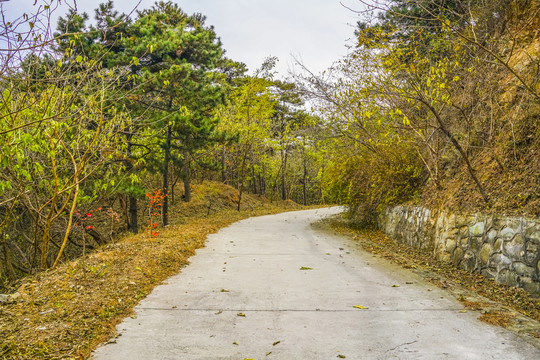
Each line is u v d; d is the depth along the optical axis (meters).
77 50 15.35
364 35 10.30
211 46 20.75
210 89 19.30
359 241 13.30
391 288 7.09
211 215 27.61
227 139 20.47
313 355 4.29
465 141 10.67
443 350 4.38
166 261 9.07
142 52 16.55
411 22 10.66
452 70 10.11
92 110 9.85
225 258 9.97
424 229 11.24
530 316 5.65
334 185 17.72
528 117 8.62
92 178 13.24
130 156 15.98
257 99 31.22
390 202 14.46
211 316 5.55
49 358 4.08
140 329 5.02
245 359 4.19
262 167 43.19
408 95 9.41
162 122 17.58
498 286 7.09
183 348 4.46
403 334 4.87
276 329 5.07
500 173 8.60
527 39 10.44
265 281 7.59
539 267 6.28
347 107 13.75
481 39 10.41
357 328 5.09
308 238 13.94
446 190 10.41
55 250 15.94
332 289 7.01
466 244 8.61
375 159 14.44
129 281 7.05
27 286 6.76
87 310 5.51
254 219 22.69
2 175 9.27
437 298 6.43
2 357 4.02
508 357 4.19
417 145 12.73
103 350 4.37
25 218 14.98
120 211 22.94
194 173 36.97
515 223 7.02
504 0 10.91
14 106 7.57
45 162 10.82
